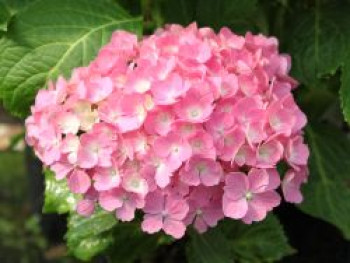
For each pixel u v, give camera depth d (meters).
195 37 0.37
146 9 0.49
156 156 0.33
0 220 0.86
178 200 0.34
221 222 0.45
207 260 0.42
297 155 0.36
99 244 0.44
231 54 0.37
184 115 0.33
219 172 0.33
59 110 0.35
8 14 0.43
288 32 0.48
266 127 0.34
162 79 0.34
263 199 0.34
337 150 0.49
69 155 0.35
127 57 0.38
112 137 0.34
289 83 0.40
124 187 0.34
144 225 0.34
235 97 0.34
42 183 0.71
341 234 0.53
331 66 0.45
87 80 0.36
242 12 0.46
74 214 0.43
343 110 0.42
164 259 0.52
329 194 0.47
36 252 0.80
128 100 0.34
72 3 0.41
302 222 0.54
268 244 0.46
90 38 0.41
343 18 0.46
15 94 0.40
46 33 0.40
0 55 0.40
